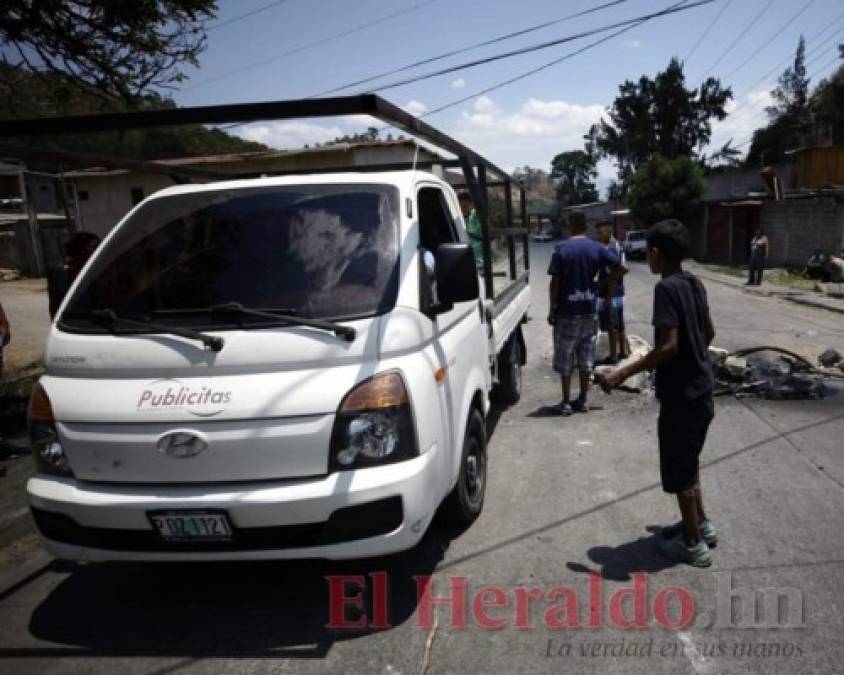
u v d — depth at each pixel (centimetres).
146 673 287
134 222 370
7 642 314
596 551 368
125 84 802
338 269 322
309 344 291
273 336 293
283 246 335
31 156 434
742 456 501
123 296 333
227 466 286
